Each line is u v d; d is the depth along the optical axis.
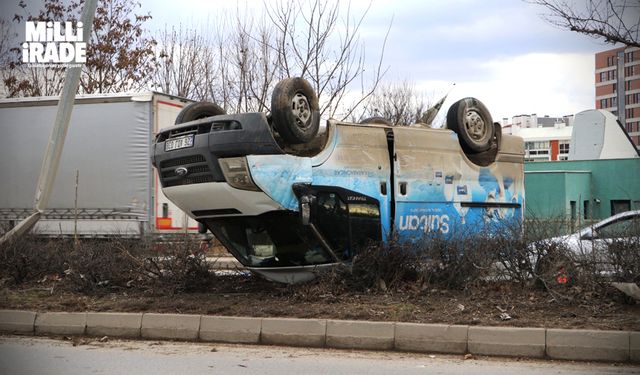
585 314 7.59
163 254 9.87
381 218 9.19
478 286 8.70
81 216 15.59
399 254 8.89
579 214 10.30
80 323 8.29
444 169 9.87
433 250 8.91
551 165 36.50
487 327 7.09
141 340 8.01
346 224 8.92
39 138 16.47
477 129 10.38
